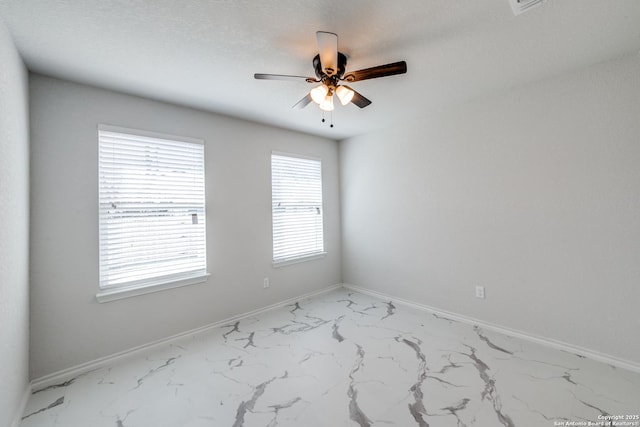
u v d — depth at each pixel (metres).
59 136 2.06
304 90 2.41
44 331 1.98
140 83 2.21
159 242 2.54
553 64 2.08
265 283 3.32
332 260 4.11
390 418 1.58
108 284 2.25
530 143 2.40
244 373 2.05
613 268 2.04
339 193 4.20
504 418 1.56
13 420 1.55
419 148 3.21
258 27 1.60
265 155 3.36
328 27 1.62
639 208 1.94
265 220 3.34
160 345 2.49
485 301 2.72
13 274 1.56
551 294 2.32
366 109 2.91
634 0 1.43
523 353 2.24
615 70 2.00
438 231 3.07
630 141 1.96
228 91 2.40
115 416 1.65
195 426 1.56
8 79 1.50
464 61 2.01
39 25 1.51
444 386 1.85
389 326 2.82
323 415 1.62
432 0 1.43
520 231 2.48
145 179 2.46
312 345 2.45
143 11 1.44
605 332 2.08
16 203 1.62
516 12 1.42
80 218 2.14
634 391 1.76
